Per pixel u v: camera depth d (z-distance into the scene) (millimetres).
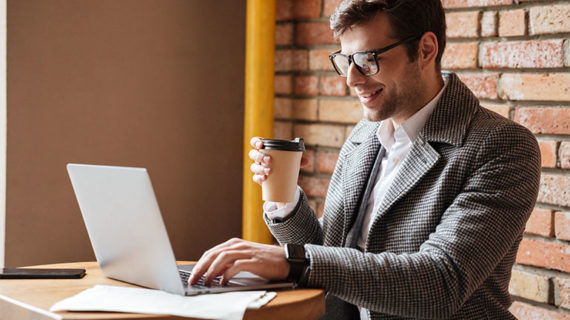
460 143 1233
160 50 2172
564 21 1601
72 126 1973
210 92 2328
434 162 1238
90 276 1196
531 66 1671
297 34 2219
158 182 2197
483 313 1232
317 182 2193
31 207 1904
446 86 1319
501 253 1142
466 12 1793
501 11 1726
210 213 2361
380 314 1249
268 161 1224
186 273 1196
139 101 2127
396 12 1231
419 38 1263
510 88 1718
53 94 1925
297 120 2244
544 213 1659
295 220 1415
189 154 2281
